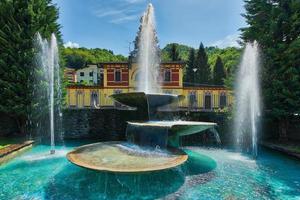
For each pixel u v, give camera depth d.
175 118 16.97
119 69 33.84
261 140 15.27
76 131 18.11
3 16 14.92
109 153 9.00
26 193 7.09
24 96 15.07
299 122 14.91
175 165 7.46
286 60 14.05
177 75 33.34
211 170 9.40
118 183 7.33
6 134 16.02
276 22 14.50
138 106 13.00
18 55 14.77
